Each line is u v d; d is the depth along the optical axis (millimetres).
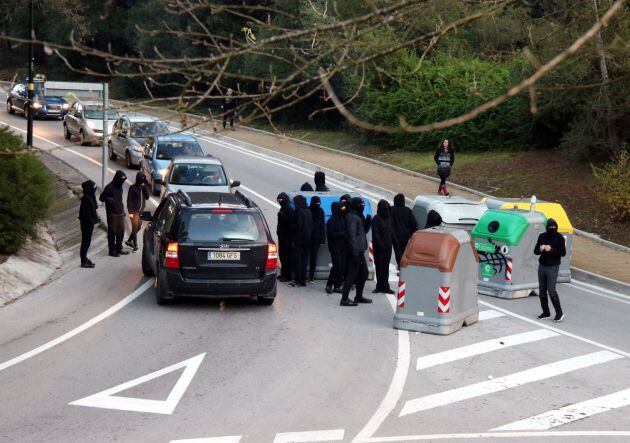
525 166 31969
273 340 13625
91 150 37625
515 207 19062
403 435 9719
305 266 17734
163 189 24312
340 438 9555
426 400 11062
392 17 7664
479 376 12203
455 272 14602
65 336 13516
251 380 11594
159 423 9883
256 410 10430
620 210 25391
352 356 12945
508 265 17766
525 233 17891
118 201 19938
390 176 33031
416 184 31406
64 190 28453
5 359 12312
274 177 32312
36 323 14336
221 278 15141
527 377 12227
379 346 13570
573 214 26438
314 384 11539
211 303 16016
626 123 28344
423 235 14719
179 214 15375
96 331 13820
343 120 43469
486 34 29906
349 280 16141
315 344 13516
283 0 42625
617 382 12133
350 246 16016
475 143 36062
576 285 19797
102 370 11836
